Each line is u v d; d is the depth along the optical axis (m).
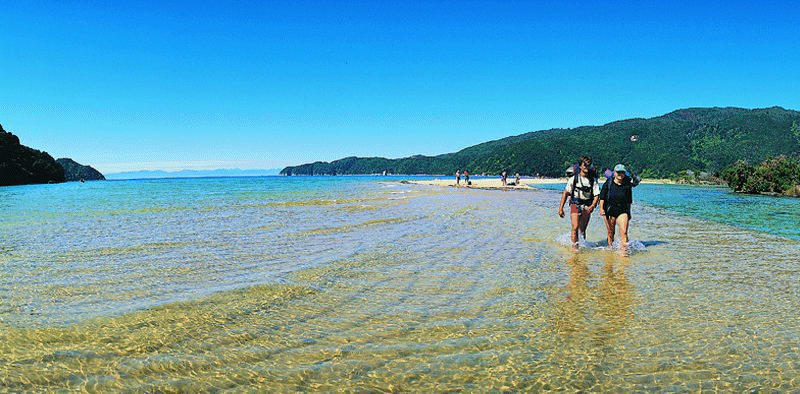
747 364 4.23
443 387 3.86
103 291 6.70
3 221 15.67
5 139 109.00
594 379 3.98
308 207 21.92
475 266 8.52
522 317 5.59
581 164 10.38
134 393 3.73
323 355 4.50
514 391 3.78
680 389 3.79
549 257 9.45
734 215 19.23
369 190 45.16
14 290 6.72
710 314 5.65
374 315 5.68
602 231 13.41
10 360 4.27
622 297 6.44
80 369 4.14
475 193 39.12
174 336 4.95
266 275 7.73
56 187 71.56
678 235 12.69
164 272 7.94
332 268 8.30
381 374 4.09
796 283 7.22
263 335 5.00
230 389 3.82
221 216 17.44
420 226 14.49
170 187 60.06
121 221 15.69
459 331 5.12
